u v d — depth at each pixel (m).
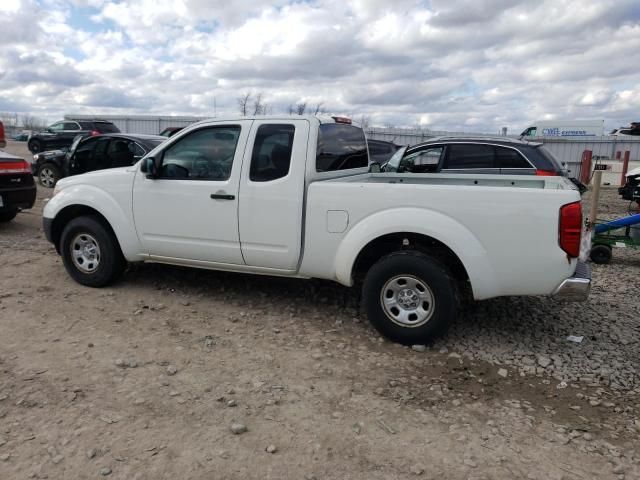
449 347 4.41
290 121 4.67
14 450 2.82
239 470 2.75
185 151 5.04
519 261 3.99
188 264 5.21
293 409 3.38
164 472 2.70
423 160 8.64
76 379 3.62
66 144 24.39
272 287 5.76
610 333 4.79
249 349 4.25
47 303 5.07
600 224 8.00
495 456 2.96
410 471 2.80
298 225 4.59
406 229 4.18
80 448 2.87
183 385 3.62
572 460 2.95
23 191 8.26
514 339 4.61
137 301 5.24
